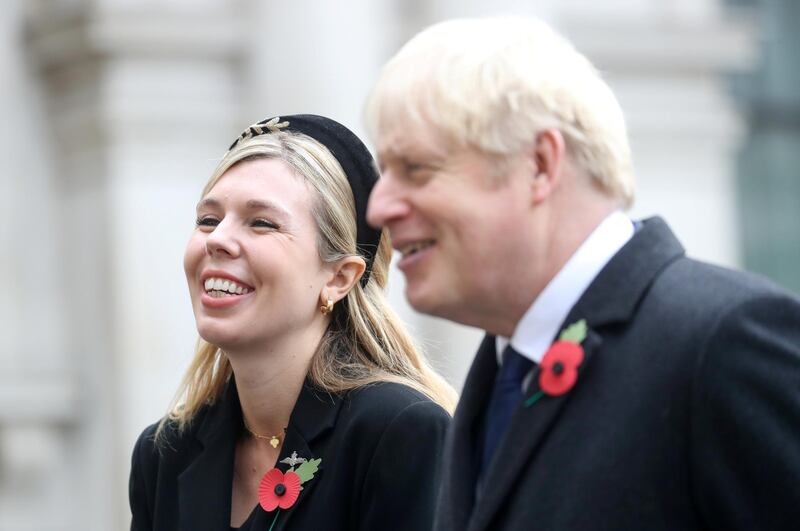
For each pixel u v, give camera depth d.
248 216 7.67
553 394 5.40
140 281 21.62
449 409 8.29
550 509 5.28
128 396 21.41
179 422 8.19
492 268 5.41
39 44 22.72
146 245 21.70
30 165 22.80
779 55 27.83
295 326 7.73
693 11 24.53
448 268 5.43
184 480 7.90
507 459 5.42
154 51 21.86
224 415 8.00
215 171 7.88
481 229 5.35
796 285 27.64
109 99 21.75
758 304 5.23
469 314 5.56
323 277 7.84
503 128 5.31
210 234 7.69
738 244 27.39
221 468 7.87
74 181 22.72
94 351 22.41
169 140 21.91
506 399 5.70
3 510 22.30
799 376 5.17
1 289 22.53
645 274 5.46
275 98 21.03
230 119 22.11
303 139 7.93
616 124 5.48
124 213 21.69
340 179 7.90
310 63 20.75
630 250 5.50
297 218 7.69
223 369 8.13
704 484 5.16
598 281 5.46
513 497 5.41
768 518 5.13
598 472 5.24
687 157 24.41
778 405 5.14
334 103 20.66
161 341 21.61
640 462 5.21
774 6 27.95
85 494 22.52
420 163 5.37
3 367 22.44
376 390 7.76
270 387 7.81
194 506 7.82
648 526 5.19
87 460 22.52
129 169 21.75
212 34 21.86
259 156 7.84
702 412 5.16
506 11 21.83
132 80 21.84
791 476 5.10
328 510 7.57
